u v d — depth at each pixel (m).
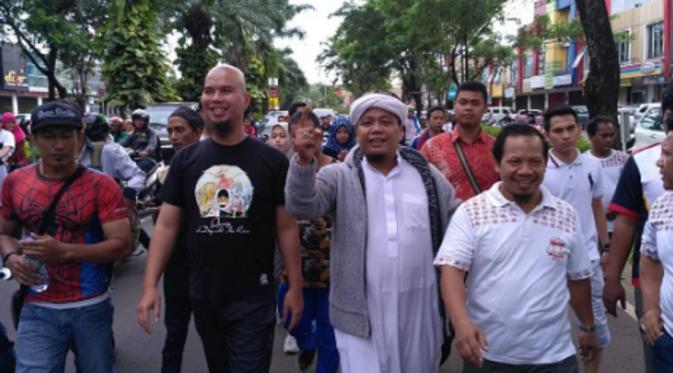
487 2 24.16
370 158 3.10
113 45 16.78
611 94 9.70
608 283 3.44
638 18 35.53
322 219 4.16
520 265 2.69
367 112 3.05
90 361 3.21
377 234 3.05
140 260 8.30
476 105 4.34
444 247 2.78
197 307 3.32
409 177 3.16
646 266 2.98
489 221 2.72
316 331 4.21
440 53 28.98
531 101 51.50
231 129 3.29
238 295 3.26
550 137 4.42
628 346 5.17
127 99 17.00
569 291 2.91
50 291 3.13
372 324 3.05
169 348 4.21
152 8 17.41
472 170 4.36
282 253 3.39
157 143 11.46
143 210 9.07
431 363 3.21
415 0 25.80
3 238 3.26
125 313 6.16
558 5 43.50
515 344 2.69
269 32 30.27
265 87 33.34
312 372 4.75
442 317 3.20
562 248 2.71
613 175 5.61
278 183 3.33
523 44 29.08
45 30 17.84
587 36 9.71
